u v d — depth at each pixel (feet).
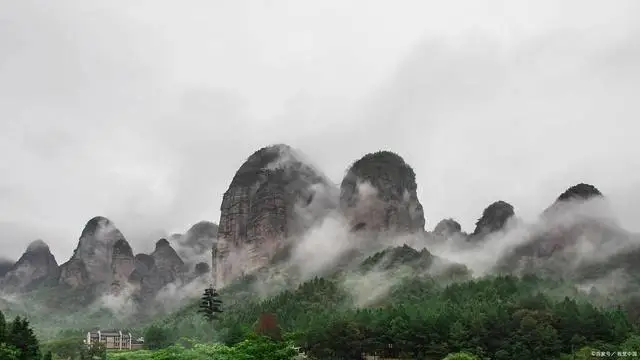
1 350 440.86
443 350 545.85
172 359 293.64
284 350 354.95
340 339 574.56
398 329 580.30
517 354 526.16
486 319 577.02
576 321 557.33
